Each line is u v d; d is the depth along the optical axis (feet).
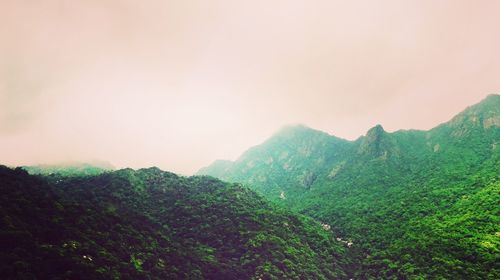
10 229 316.19
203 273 405.39
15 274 268.21
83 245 344.28
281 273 433.89
